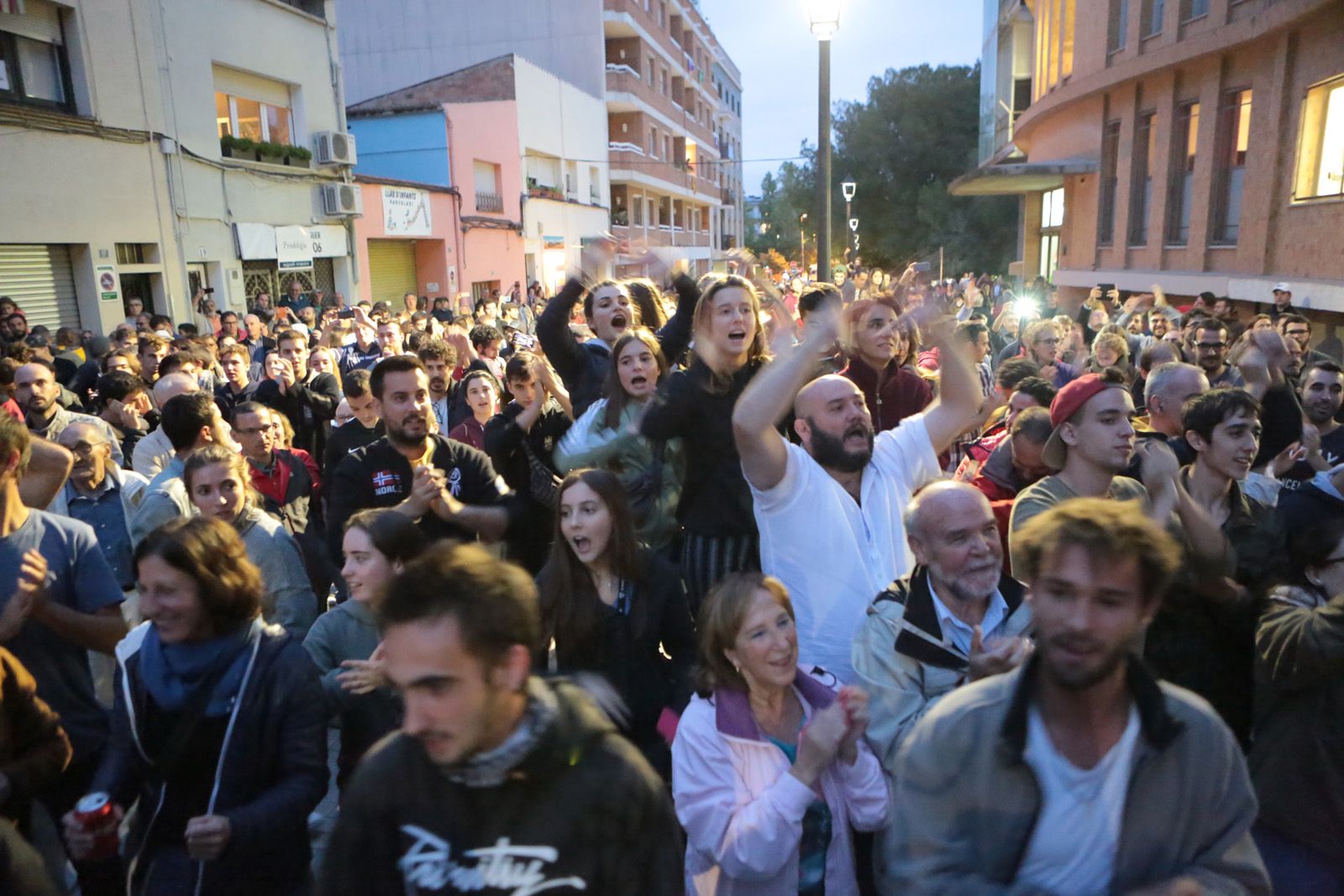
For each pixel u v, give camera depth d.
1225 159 15.01
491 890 1.48
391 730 2.77
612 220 38.19
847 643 2.87
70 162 12.91
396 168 25.73
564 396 5.05
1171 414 3.98
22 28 12.26
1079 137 22.03
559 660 3.03
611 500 3.03
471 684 1.45
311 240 18.72
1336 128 11.69
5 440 2.83
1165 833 1.51
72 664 3.00
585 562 3.06
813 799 2.25
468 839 1.50
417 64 34.84
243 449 4.76
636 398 4.01
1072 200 22.91
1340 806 2.26
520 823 1.50
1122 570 1.45
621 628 3.02
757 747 2.42
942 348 3.26
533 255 29.66
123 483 4.30
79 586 3.02
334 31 19.58
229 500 3.51
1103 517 1.51
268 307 16.69
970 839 1.57
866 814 2.38
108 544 4.16
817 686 2.58
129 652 2.47
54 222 12.66
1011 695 1.57
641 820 1.57
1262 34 12.84
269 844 2.36
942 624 2.44
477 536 3.98
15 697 2.50
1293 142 12.68
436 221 23.97
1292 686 2.29
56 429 5.36
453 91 28.08
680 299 5.44
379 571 2.99
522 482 4.68
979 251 44.59
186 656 2.41
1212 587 2.70
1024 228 28.20
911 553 3.14
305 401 7.22
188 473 3.51
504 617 1.47
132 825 2.44
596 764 1.54
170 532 2.38
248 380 8.20
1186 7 15.62
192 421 4.27
